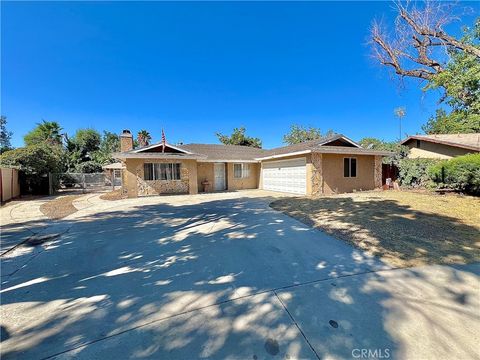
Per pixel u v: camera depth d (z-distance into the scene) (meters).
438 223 6.11
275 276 3.50
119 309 2.74
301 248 4.68
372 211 7.77
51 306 2.83
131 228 6.66
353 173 14.91
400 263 3.84
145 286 3.29
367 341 2.13
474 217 6.70
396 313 2.54
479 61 8.15
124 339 2.24
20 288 3.29
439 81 8.80
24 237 5.88
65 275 3.69
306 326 2.37
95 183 24.45
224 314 2.59
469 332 2.22
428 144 19.69
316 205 9.42
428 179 14.03
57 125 32.06
